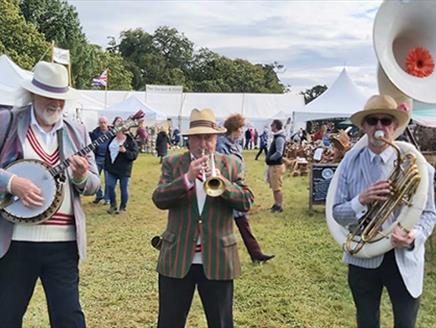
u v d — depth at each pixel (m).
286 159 16.78
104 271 5.70
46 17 46.47
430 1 2.93
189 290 2.99
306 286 5.24
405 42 3.05
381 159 2.78
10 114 2.93
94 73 51.44
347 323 4.31
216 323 2.96
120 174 9.05
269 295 4.96
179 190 2.87
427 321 4.34
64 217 2.92
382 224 2.66
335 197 2.92
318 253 6.54
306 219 8.86
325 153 12.66
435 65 2.95
